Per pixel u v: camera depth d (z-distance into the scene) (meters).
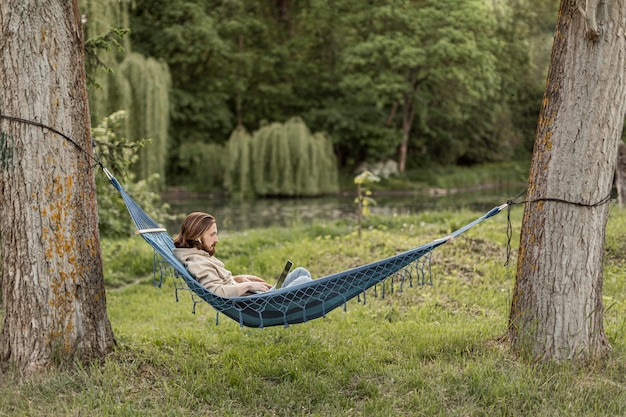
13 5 4.18
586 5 4.18
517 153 34.94
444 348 5.11
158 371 4.57
